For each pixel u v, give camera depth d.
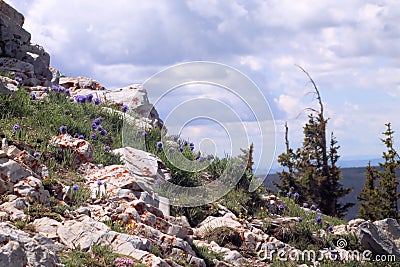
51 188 10.47
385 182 29.66
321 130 34.00
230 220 12.62
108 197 10.93
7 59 18.16
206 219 12.69
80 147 12.49
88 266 7.82
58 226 8.84
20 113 13.62
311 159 34.03
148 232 9.77
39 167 10.97
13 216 8.96
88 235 8.70
